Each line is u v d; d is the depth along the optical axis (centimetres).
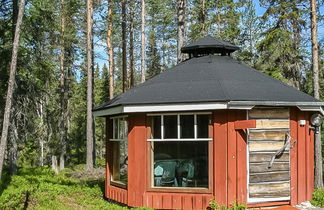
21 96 1594
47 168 2091
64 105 2586
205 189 888
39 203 1105
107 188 1112
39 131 1914
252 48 2631
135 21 3148
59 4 2534
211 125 891
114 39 3194
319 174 1474
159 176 930
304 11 1930
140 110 916
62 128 2508
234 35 2692
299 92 1016
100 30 2583
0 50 1561
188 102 874
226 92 891
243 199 880
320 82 1909
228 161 873
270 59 1933
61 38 2480
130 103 914
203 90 918
